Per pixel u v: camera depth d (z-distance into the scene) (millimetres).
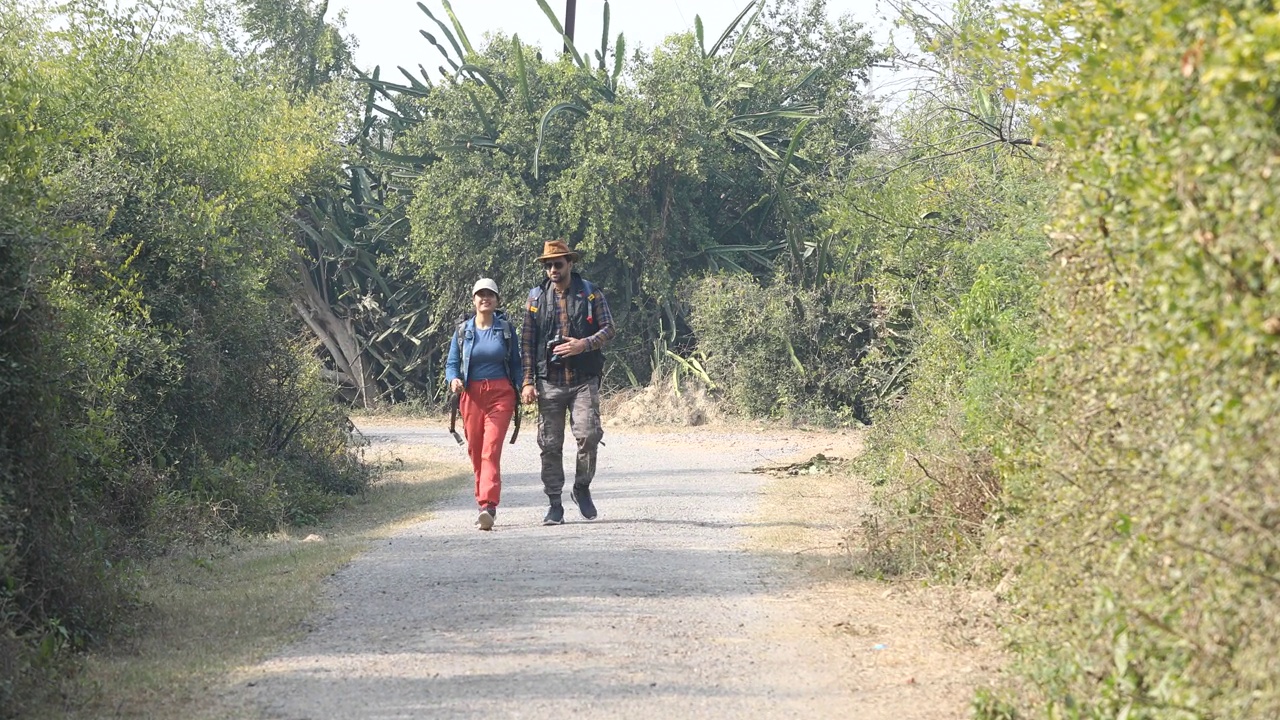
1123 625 8906
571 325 19391
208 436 23078
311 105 54406
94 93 22359
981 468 15273
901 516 16016
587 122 52812
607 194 51500
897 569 14805
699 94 52750
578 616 12672
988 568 13383
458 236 53781
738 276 51625
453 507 22656
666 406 50844
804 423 48375
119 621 12453
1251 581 7383
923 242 30641
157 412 21156
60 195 18500
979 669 10539
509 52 57156
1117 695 8516
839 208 35031
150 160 23359
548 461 19703
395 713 9570
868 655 11180
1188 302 7617
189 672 10781
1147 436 9031
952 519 14578
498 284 54281
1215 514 7672
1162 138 8141
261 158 33344
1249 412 7125
